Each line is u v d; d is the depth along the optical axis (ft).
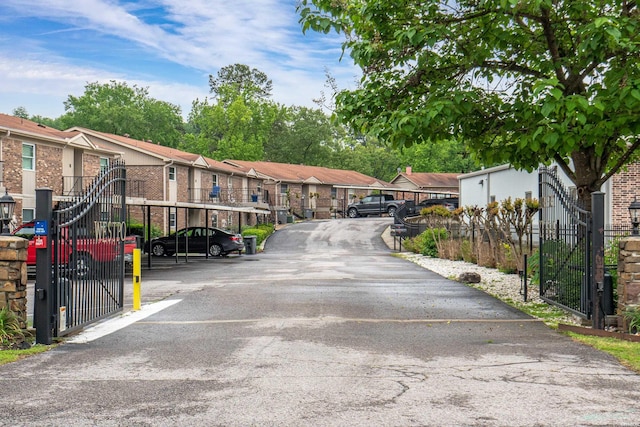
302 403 18.07
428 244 104.27
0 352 25.70
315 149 284.00
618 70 32.78
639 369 22.21
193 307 40.06
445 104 34.09
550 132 32.73
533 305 41.01
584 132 32.32
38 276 27.96
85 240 32.17
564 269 37.29
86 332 30.86
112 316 36.14
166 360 24.18
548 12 35.91
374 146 314.76
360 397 18.69
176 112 287.48
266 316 35.86
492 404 17.88
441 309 38.81
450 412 17.15
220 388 19.85
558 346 26.81
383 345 27.12
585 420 16.39
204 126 274.16
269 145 288.10
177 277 65.16
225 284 55.88
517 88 38.88
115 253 36.76
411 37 34.24
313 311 37.81
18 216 94.73
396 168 302.86
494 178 114.52
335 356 24.79
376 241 139.85
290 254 114.42
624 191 74.18
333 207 223.30
